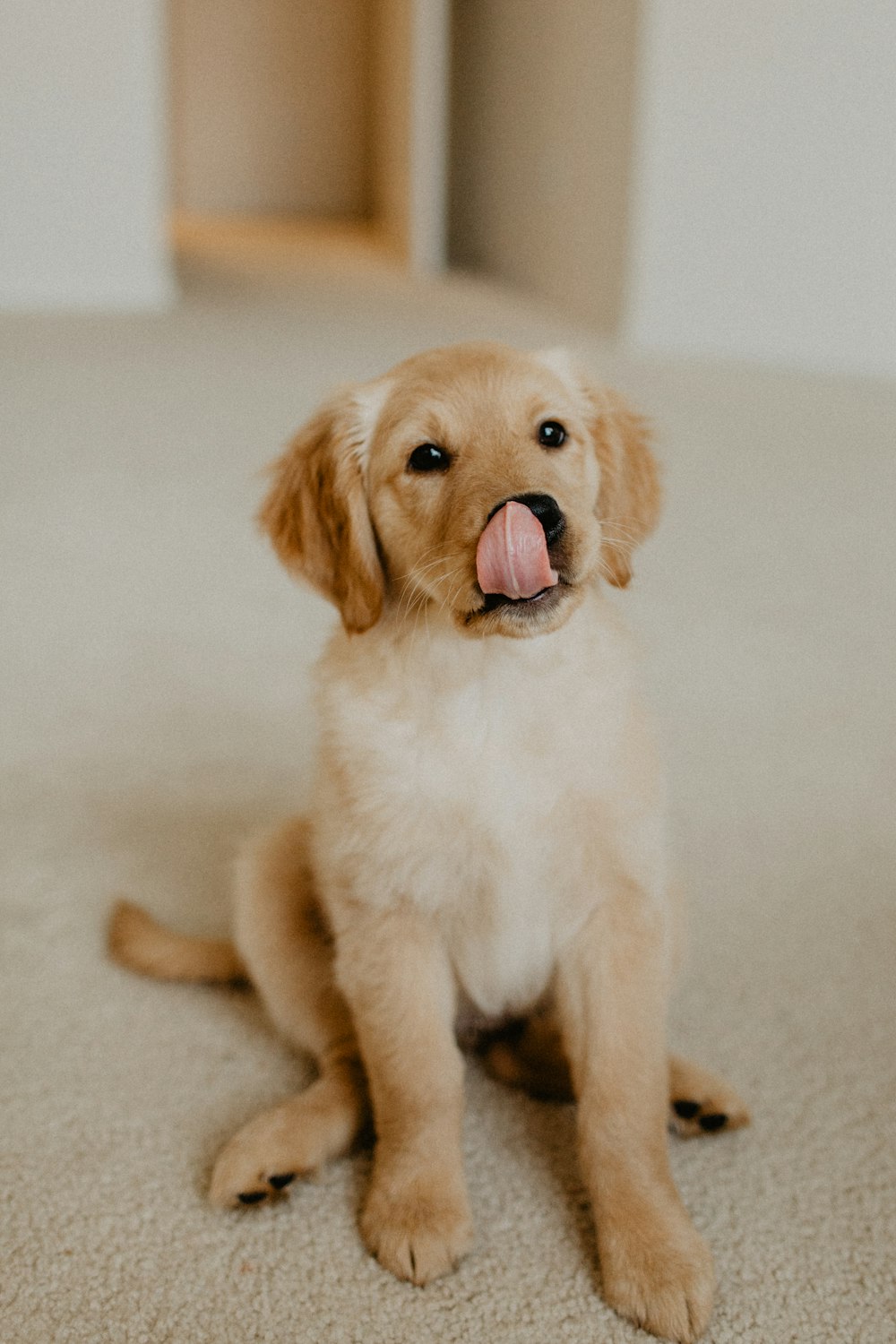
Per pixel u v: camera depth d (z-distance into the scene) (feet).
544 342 19.72
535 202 24.59
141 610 8.75
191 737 6.99
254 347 18.30
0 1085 4.26
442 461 4.28
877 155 19.11
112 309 21.65
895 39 18.54
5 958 5.01
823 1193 3.79
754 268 20.15
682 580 9.47
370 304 22.97
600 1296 3.43
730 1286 3.43
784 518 11.12
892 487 12.20
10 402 14.57
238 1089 4.32
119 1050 4.49
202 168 38.32
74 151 21.49
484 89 27.25
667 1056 4.04
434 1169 3.73
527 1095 4.34
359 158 38.70
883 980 4.85
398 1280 3.48
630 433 4.97
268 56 37.35
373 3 35.60
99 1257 3.52
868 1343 3.24
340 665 4.41
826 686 7.64
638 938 3.98
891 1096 4.21
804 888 5.49
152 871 5.71
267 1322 3.31
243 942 4.63
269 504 4.99
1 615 8.59
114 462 12.27
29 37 20.63
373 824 4.04
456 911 4.08
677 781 6.44
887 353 19.92
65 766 6.63
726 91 19.25
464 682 4.00
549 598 3.83
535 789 3.96
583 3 21.40
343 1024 4.39
